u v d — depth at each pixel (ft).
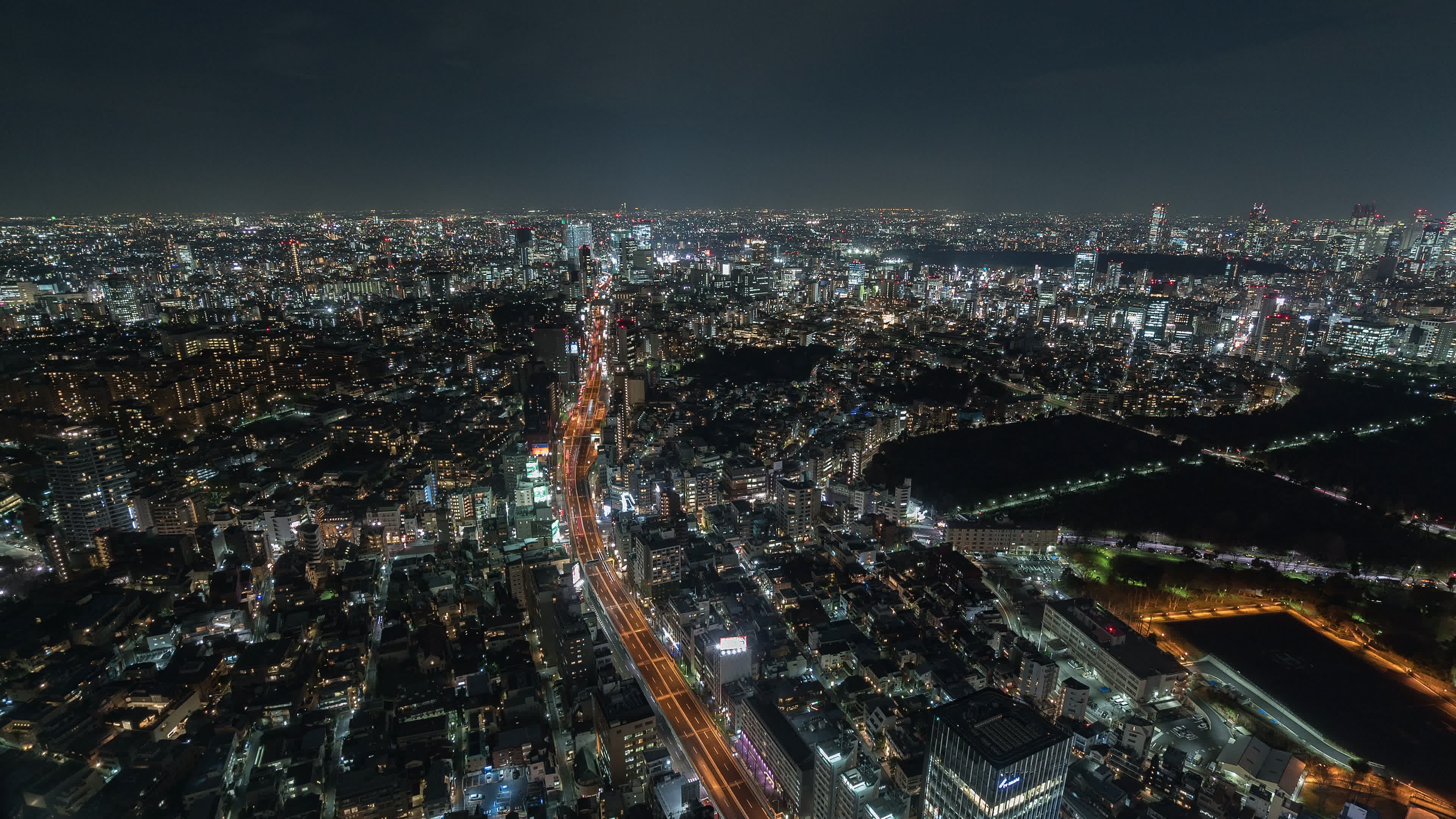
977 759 569.23
